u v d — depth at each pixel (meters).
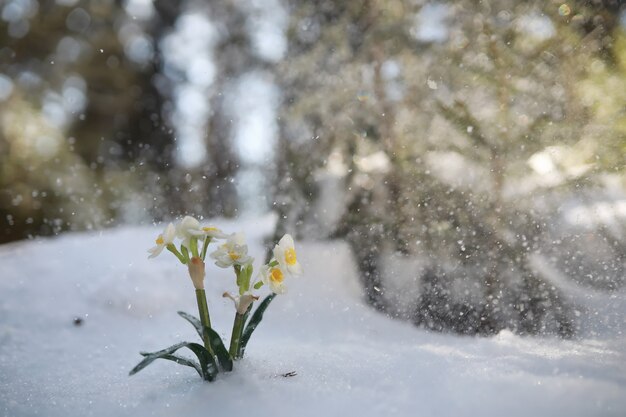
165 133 3.86
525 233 1.25
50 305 1.27
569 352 0.95
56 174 3.19
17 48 3.89
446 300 1.18
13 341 1.13
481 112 1.33
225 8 2.45
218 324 1.17
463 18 1.38
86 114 4.16
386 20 1.48
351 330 1.12
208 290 1.29
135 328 1.18
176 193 2.18
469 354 0.95
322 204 1.43
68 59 4.10
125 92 4.25
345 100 1.49
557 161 1.25
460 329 1.12
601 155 1.24
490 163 1.28
